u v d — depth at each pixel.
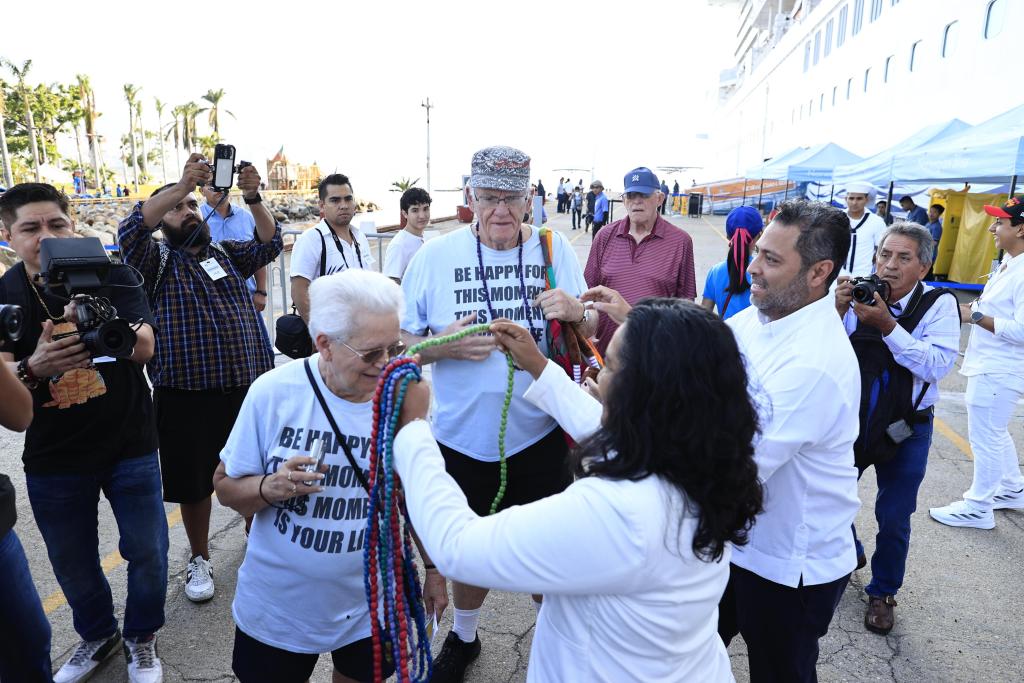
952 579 3.44
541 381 1.78
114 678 2.62
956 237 13.16
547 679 1.35
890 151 12.34
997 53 14.51
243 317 3.13
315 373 1.74
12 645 2.03
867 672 2.78
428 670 1.72
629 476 1.20
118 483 2.49
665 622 1.23
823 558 1.88
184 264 3.00
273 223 3.43
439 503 1.31
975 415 3.95
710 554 1.22
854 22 25.02
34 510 2.45
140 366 2.56
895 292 2.86
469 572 1.22
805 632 1.94
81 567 2.53
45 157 63.53
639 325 1.22
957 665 2.82
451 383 2.44
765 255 1.88
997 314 3.84
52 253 1.97
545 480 2.55
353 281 1.58
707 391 1.16
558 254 2.57
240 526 3.83
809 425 1.76
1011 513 4.16
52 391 2.30
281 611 1.79
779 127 38.09
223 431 3.07
